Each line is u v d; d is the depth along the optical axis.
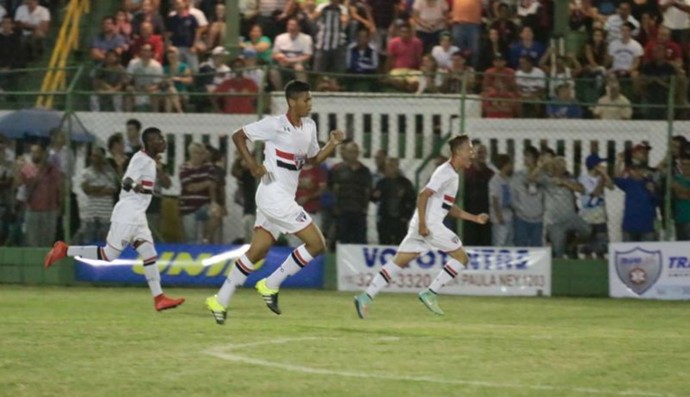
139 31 57.66
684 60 58.38
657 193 48.28
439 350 26.48
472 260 47.78
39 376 21.97
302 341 27.73
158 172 48.56
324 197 48.56
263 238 31.44
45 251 49.16
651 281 47.06
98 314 35.28
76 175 49.28
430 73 46.62
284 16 59.94
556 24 59.72
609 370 23.75
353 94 48.59
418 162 49.62
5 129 48.50
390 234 48.22
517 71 55.03
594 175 48.59
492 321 35.94
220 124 49.62
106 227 48.22
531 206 47.97
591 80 46.66
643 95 51.78
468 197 47.97
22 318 33.53
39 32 59.31
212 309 31.34
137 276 48.88
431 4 57.38
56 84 57.09
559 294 48.50
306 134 31.27
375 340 28.23
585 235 48.59
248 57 53.75
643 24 58.28
